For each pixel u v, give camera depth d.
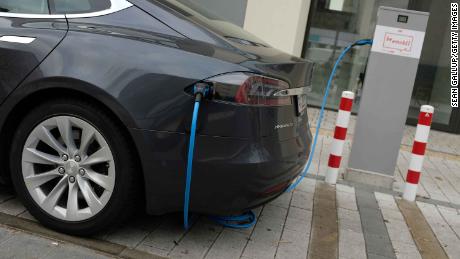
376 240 3.60
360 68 9.20
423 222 4.12
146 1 3.02
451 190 5.24
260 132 2.79
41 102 2.96
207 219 3.50
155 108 2.74
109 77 2.77
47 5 3.10
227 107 2.71
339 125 4.76
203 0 8.28
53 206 2.98
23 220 3.11
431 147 7.35
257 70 2.79
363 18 9.01
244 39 3.25
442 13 8.65
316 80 9.38
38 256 2.73
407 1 8.78
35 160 3.01
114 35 2.88
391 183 4.96
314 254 3.22
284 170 2.97
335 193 4.60
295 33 8.10
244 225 3.47
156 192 2.83
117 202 2.86
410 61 4.72
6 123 3.04
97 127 2.83
